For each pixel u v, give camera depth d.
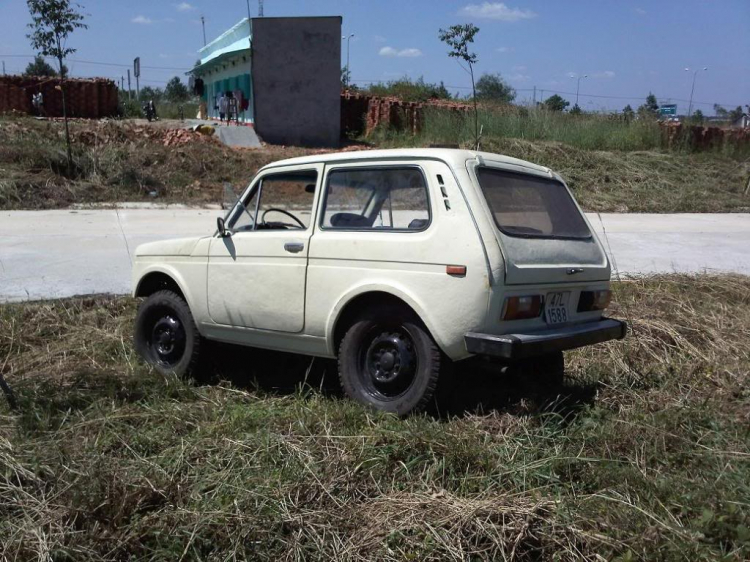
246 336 5.46
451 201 4.51
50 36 16.16
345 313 4.96
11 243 10.77
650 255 11.49
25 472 3.91
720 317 7.34
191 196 16.45
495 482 3.93
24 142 16.78
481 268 4.33
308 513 3.58
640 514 3.63
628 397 5.41
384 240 4.70
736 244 12.88
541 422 4.70
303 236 5.08
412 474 3.99
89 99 28.08
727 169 21.72
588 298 5.05
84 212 14.16
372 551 3.33
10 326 6.75
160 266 5.93
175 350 5.91
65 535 3.41
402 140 26.11
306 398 5.22
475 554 3.34
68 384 5.31
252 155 19.84
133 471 3.94
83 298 7.86
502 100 30.88
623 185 19.66
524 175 5.07
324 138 26.23
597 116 24.94
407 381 4.70
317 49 25.69
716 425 4.79
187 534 3.42
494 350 4.29
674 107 35.47
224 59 29.70
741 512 3.62
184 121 28.09
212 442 4.36
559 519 3.53
